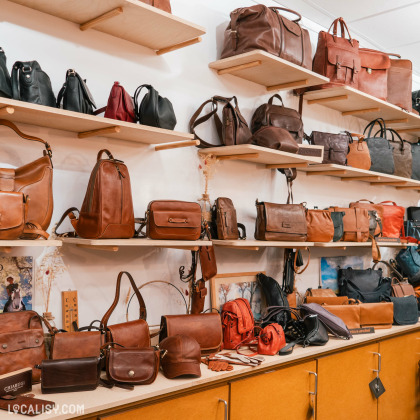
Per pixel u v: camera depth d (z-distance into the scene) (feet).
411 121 14.39
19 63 6.28
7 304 6.82
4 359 5.99
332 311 10.43
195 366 6.80
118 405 5.82
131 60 8.37
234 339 8.57
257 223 9.68
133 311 8.35
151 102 7.45
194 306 8.71
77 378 6.01
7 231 5.75
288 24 9.69
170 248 8.96
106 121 6.81
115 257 8.13
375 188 14.49
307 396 8.55
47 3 6.95
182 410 6.56
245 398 7.43
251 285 10.37
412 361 11.66
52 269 7.34
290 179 10.86
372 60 12.14
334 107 12.63
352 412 9.63
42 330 6.48
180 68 9.14
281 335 8.41
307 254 11.92
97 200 6.87
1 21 6.82
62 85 7.45
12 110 5.91
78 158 7.63
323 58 11.06
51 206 6.50
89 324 7.73
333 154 11.42
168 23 7.56
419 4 11.30
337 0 11.14
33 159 7.12
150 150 8.63
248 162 10.46
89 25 7.53
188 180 9.24
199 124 9.48
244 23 9.31
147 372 6.40
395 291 12.68
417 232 14.93
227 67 9.64
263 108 10.14
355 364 9.74
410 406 11.59
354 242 11.57
